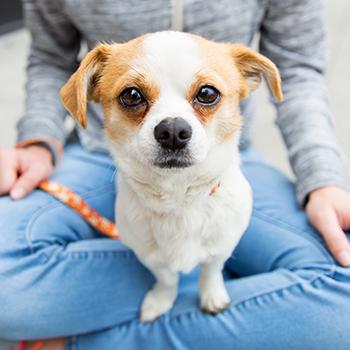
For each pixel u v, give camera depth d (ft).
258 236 3.59
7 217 3.44
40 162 3.81
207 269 3.26
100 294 3.30
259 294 3.11
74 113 2.80
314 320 2.93
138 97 2.61
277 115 4.14
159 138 2.50
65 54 4.35
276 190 3.91
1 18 9.70
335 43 8.68
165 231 2.97
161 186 2.81
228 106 2.77
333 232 3.24
